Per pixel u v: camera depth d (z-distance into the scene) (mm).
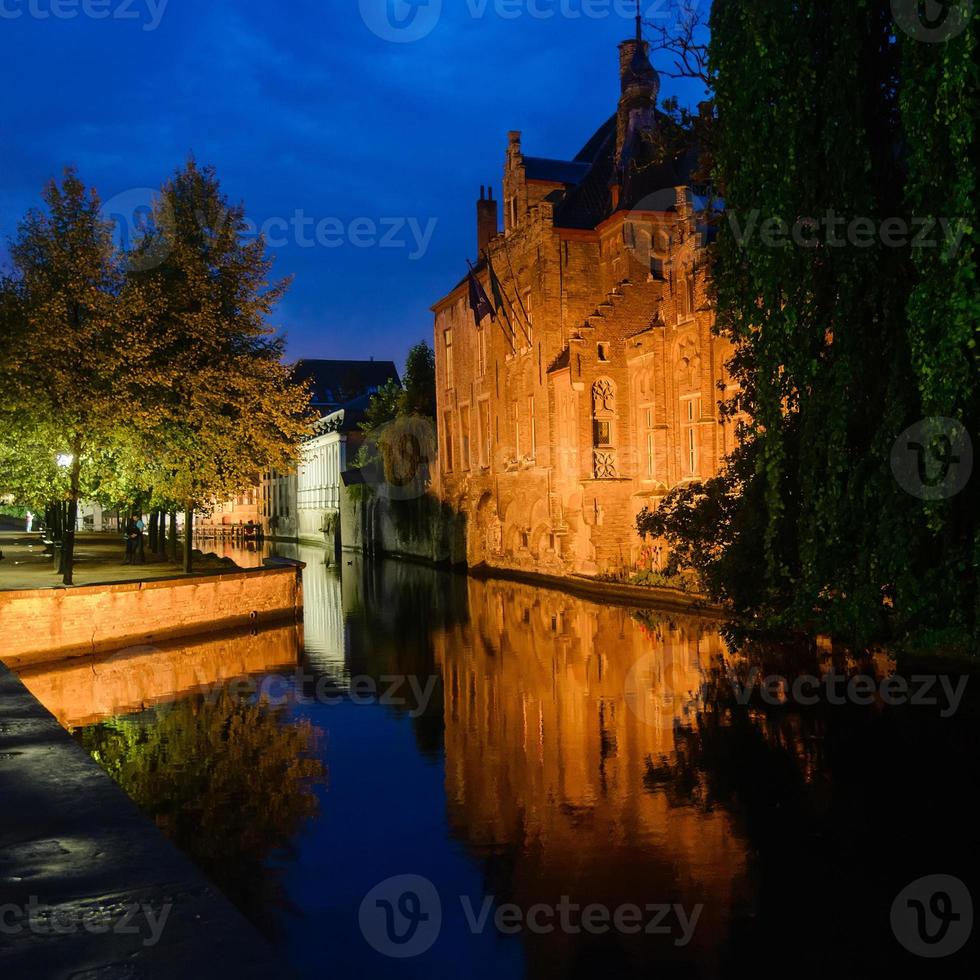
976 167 6207
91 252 24578
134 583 24500
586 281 43219
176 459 27938
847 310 7547
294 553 75250
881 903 8469
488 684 19688
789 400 8648
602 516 38656
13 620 21172
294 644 25797
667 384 35625
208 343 27594
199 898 3822
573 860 9805
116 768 13594
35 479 25234
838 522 7910
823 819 10469
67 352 24266
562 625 28203
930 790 11188
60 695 18781
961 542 7465
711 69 8547
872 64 7699
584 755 13828
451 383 57219
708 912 8445
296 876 9539
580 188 47062
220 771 13398
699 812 11070
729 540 16078
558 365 40938
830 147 7363
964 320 6020
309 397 30859
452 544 55031
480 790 12281
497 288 43750
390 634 27672
